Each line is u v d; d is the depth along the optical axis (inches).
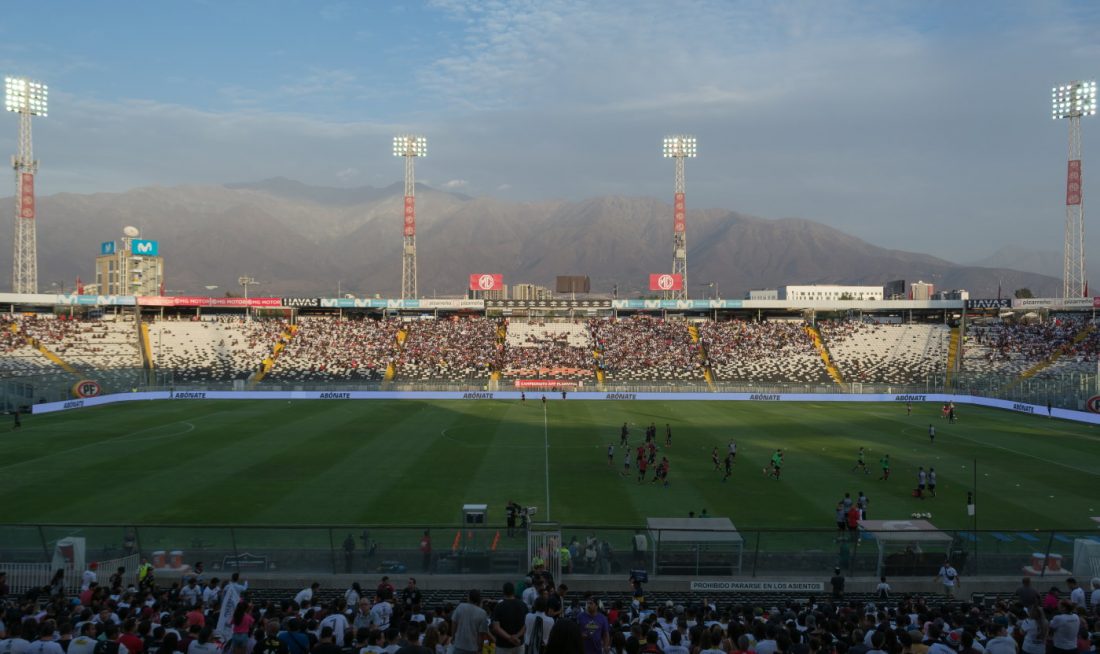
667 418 3154.5
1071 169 4635.8
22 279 4717.0
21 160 4623.5
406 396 3951.8
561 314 5270.7
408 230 5388.8
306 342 4596.5
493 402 3710.6
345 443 2445.9
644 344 4687.5
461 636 552.4
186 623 677.3
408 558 1120.2
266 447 2359.7
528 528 1104.8
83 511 1592.0
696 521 1248.8
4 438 2512.3
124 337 4362.7
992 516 1612.9
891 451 2379.4
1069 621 624.7
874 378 4264.3
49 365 3863.2
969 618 764.6
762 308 5039.4
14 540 1079.0
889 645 575.5
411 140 5378.9
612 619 762.2
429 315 5447.8
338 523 1517.0
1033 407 3380.9
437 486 1844.2
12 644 550.3
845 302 4953.3
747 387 3996.1
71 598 821.9
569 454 2281.0
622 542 1143.0
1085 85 4488.2
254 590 1036.5
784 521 1562.5
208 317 4943.4
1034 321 4874.5
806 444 2503.7
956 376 4141.2
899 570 1133.7
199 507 1630.2
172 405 3479.3
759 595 1080.2
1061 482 1945.1
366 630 596.4
